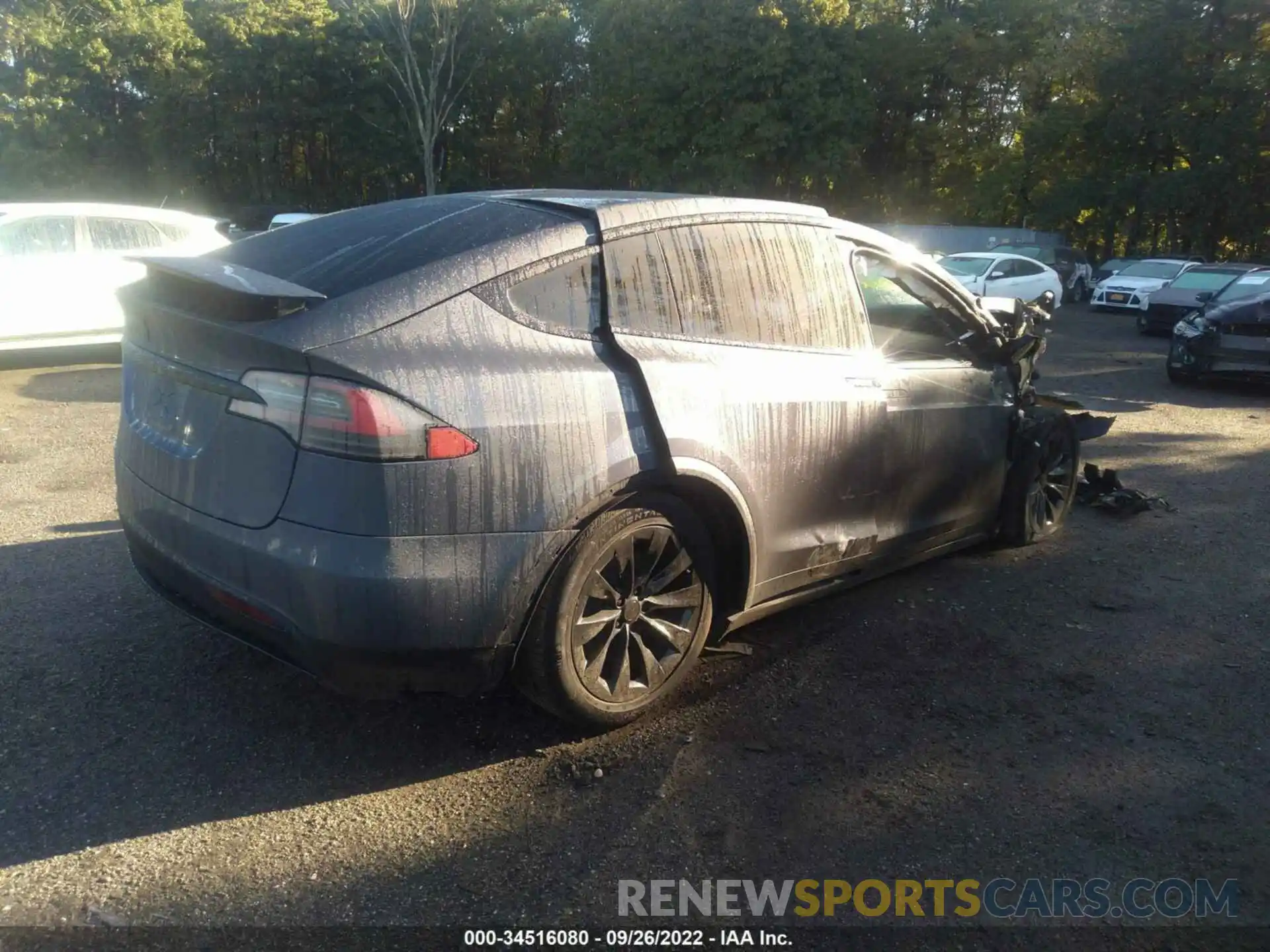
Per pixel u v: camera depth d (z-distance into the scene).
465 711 3.65
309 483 2.86
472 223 3.39
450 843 2.93
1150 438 8.95
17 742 3.37
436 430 2.87
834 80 35.16
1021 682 4.03
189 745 3.39
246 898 2.68
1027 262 22.58
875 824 3.08
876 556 4.41
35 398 9.52
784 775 3.31
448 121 41.88
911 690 3.92
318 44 38.88
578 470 3.12
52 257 10.83
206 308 3.13
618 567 3.36
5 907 2.62
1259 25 33.91
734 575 3.78
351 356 2.84
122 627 4.25
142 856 2.83
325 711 3.63
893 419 4.27
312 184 43.66
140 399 3.50
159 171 39.25
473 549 2.95
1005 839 3.03
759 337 3.78
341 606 2.85
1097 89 36.34
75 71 37.38
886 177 40.81
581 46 41.38
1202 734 3.67
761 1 34.50
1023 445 5.33
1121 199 35.62
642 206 3.55
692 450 3.38
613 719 3.46
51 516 5.81
